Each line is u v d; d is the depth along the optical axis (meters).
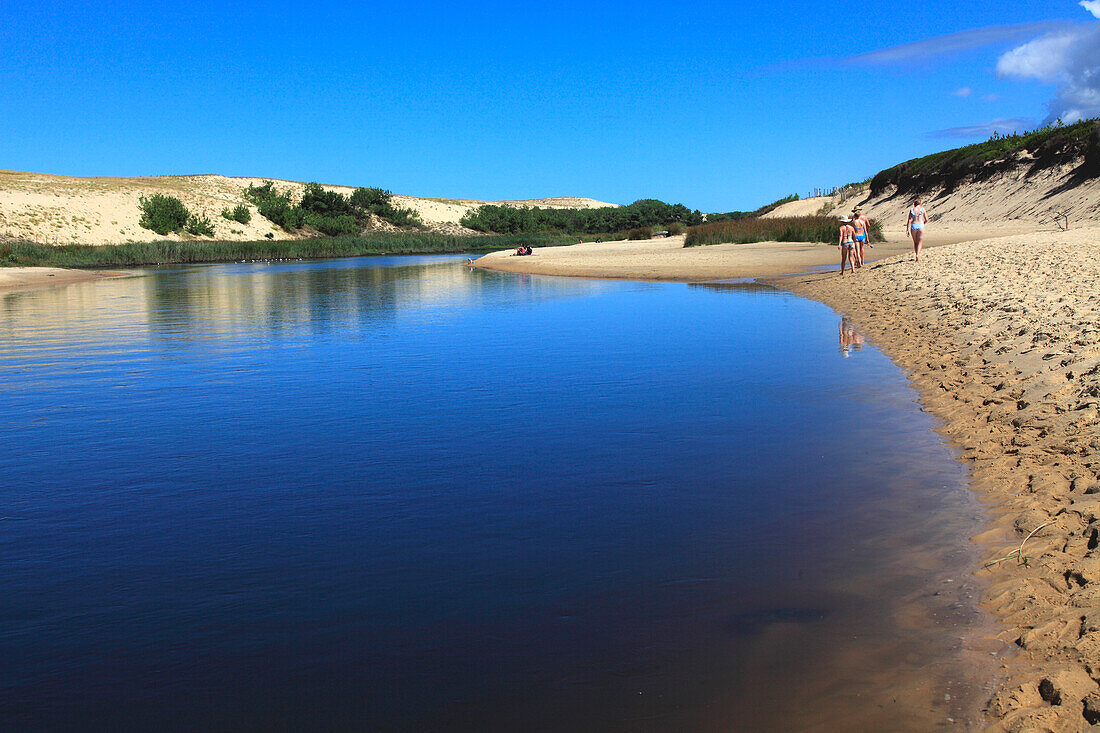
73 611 4.35
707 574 4.57
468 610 4.24
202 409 9.36
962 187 57.47
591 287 27.09
